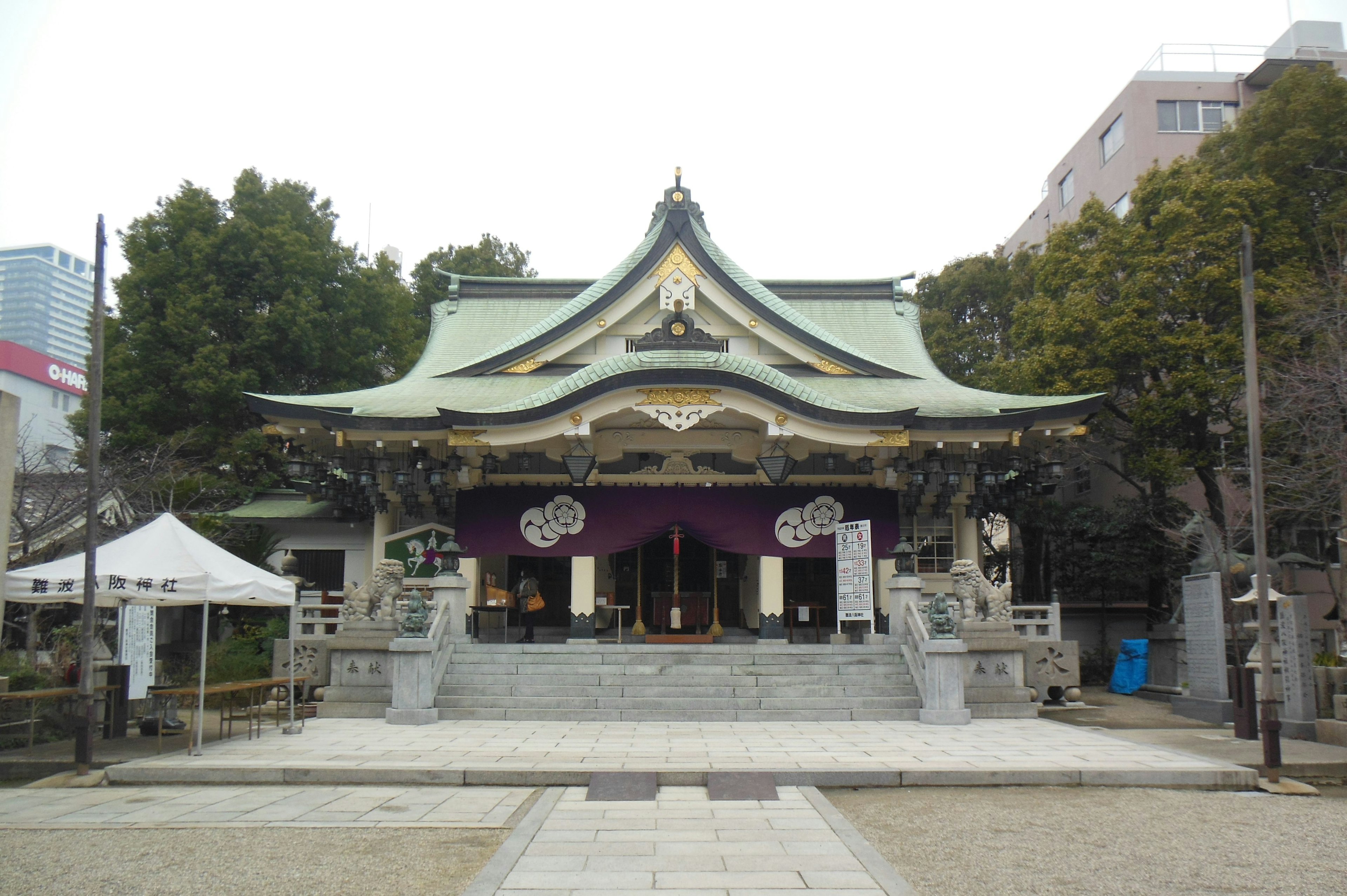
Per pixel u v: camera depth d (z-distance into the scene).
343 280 31.50
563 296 26.75
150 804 9.38
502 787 10.23
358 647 16.05
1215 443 22.73
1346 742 12.38
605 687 15.77
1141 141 34.00
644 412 18.30
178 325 27.61
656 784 9.89
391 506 22.03
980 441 19.50
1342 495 16.66
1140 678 20.33
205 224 29.66
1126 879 6.86
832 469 19.97
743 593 23.25
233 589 12.24
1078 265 24.14
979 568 18.91
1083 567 24.98
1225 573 18.20
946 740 12.79
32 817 8.84
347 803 9.41
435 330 25.89
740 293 21.39
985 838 8.03
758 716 14.89
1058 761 11.03
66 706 13.62
